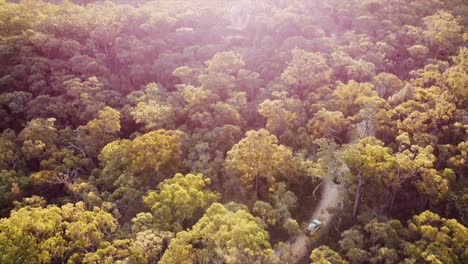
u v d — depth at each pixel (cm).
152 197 6525
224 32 12569
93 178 7606
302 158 7650
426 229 5709
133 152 7662
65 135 8662
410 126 7750
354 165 6625
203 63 11331
